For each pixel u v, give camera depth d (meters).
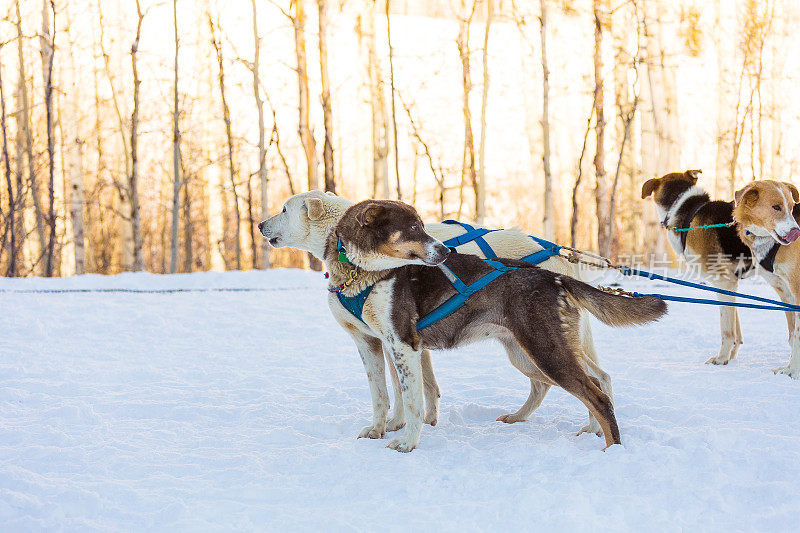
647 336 7.92
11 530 2.86
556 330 3.81
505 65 20.75
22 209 18.12
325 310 10.01
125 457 3.76
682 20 20.81
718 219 6.28
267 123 20.64
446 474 3.46
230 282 13.89
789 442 3.74
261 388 5.61
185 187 20.84
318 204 4.21
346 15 19.81
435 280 4.01
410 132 21.00
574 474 3.43
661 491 3.18
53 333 7.91
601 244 18.91
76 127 17.52
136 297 11.20
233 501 3.17
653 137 18.75
